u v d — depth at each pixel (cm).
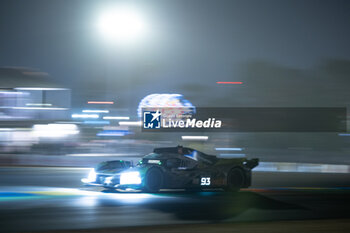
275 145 7000
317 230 1264
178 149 2172
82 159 4344
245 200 1920
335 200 2033
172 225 1291
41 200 1747
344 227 1333
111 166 2125
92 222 1311
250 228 1262
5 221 1299
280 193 2241
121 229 1205
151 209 1577
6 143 4762
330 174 3766
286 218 1503
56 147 5056
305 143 7069
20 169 3528
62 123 5141
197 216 1470
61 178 2745
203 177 2145
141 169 2005
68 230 1182
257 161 2361
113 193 2030
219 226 1287
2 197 1831
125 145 5547
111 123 5728
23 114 4909
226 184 2239
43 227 1219
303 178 3256
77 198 1822
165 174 2048
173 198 1905
